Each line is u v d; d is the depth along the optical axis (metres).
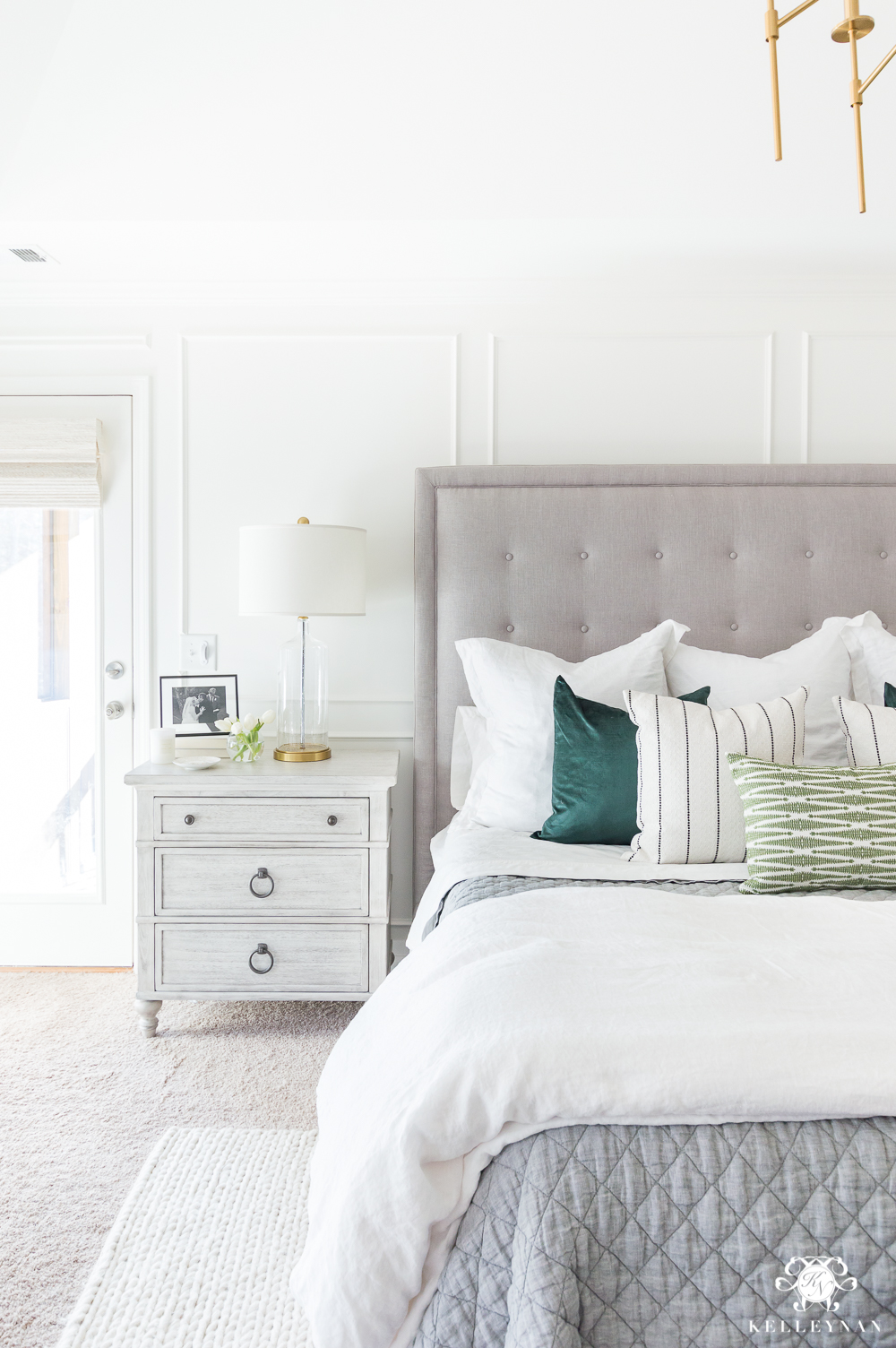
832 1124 1.14
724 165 2.54
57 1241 1.78
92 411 3.19
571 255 2.90
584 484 2.99
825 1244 1.06
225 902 2.66
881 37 2.29
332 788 2.63
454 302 3.12
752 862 2.02
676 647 2.74
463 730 2.88
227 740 3.08
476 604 2.94
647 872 2.08
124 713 3.23
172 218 2.62
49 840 3.28
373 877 2.65
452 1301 1.09
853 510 2.93
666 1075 1.15
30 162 2.53
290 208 2.61
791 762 2.26
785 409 3.12
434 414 3.14
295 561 2.72
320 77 2.42
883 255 2.92
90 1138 2.15
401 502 3.16
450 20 2.32
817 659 2.62
